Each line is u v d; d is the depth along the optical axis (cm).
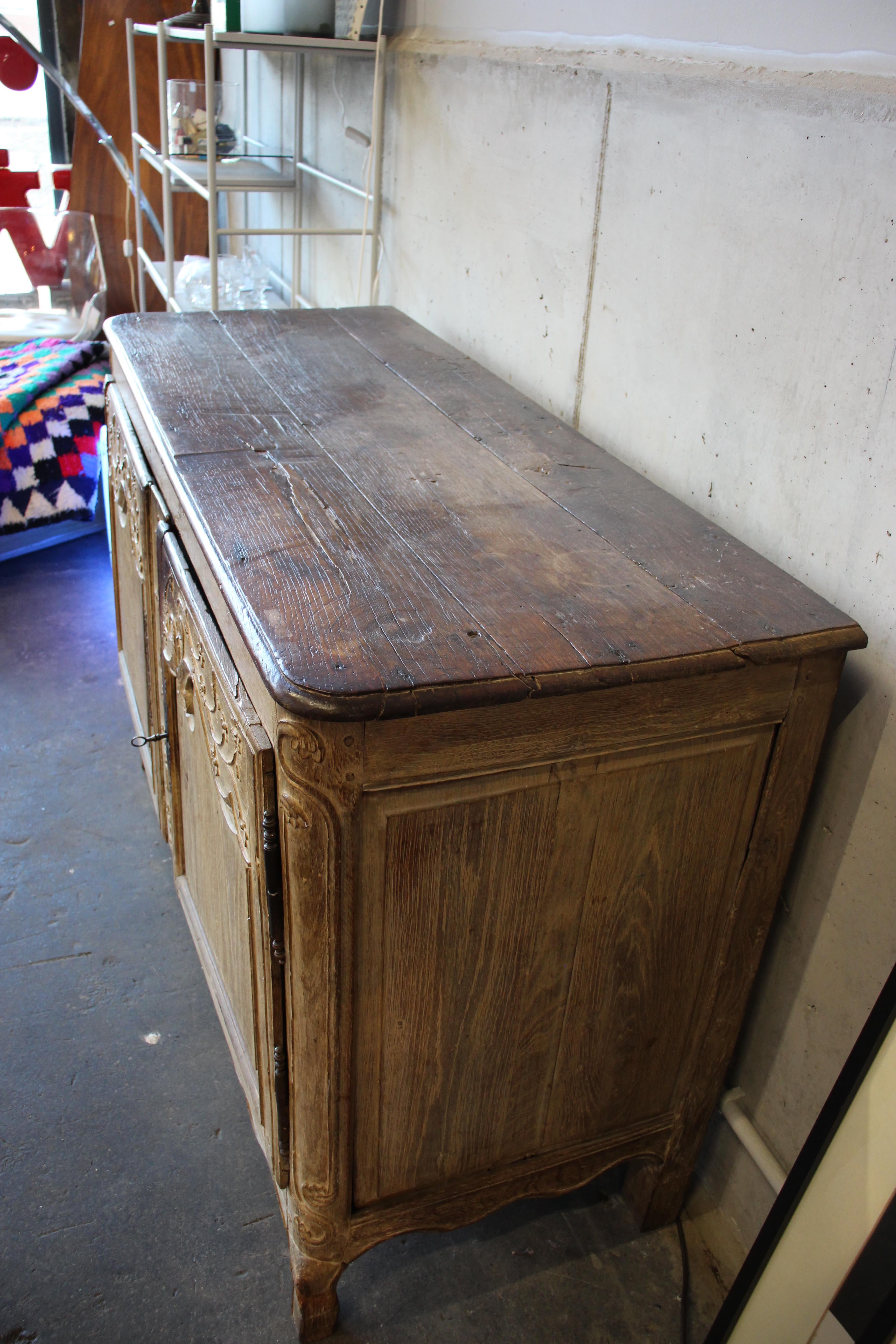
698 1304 137
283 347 178
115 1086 158
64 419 288
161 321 187
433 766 92
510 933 107
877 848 112
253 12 208
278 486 125
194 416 145
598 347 152
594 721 96
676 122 127
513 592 104
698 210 126
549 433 149
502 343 180
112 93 332
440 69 186
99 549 322
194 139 254
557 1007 116
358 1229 121
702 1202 150
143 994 174
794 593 108
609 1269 141
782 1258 105
